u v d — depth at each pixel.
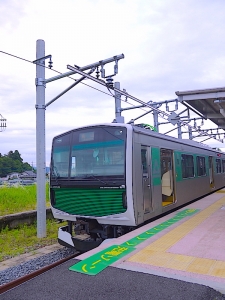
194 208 9.03
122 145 6.69
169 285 3.45
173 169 9.34
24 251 7.98
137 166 6.78
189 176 10.91
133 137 6.79
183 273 3.80
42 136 9.40
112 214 6.62
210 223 6.76
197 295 3.19
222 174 17.34
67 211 7.43
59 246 8.48
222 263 4.14
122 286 3.46
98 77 8.64
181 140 10.81
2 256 7.56
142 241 5.36
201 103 8.80
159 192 7.94
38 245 8.57
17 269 6.51
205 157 13.58
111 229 6.92
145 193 7.14
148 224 6.86
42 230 9.27
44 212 9.37
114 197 6.61
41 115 9.39
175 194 9.30
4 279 5.93
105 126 7.08
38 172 9.34
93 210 6.91
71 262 4.34
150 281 3.57
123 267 4.05
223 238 5.44
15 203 13.17
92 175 7.00
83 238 7.20
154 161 7.81
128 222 6.50
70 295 3.30
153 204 7.50
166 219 7.40
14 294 3.39
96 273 3.86
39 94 9.39
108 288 3.42
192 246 4.98
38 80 9.38
